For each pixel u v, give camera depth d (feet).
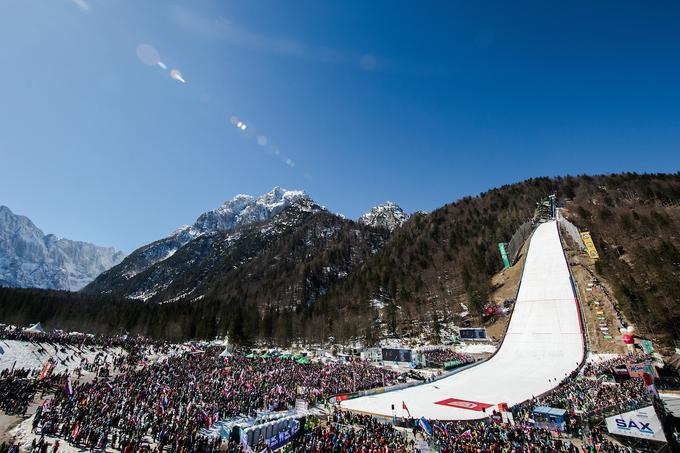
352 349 328.49
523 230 454.81
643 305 231.71
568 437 97.04
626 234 353.10
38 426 91.20
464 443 83.30
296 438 90.68
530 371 195.00
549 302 273.13
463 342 299.17
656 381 139.74
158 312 451.94
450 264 506.48
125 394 117.91
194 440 78.59
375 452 75.66
